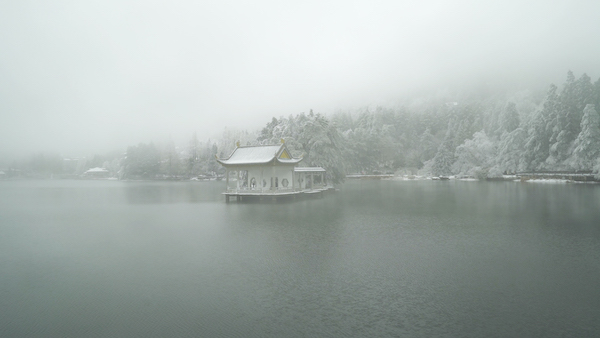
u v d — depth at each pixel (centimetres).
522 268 1702
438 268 1725
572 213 3356
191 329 1148
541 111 8950
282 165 5181
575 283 1491
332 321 1184
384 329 1123
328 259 1912
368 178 13500
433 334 1088
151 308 1323
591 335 1066
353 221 3184
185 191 8388
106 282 1627
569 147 7669
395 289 1457
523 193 5581
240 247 2230
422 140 15000
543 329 1107
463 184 8850
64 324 1207
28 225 3372
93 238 2667
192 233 2755
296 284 1537
